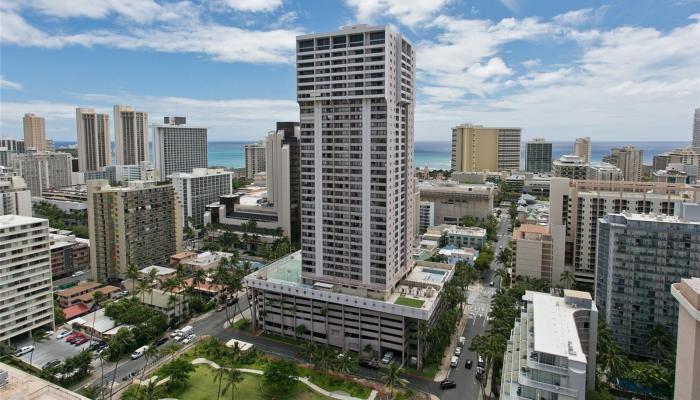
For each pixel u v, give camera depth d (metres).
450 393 145.50
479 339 150.38
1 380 80.81
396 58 169.38
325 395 143.00
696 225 154.75
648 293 162.12
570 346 101.94
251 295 193.25
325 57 169.88
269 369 144.50
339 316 175.50
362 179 171.25
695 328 85.06
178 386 144.25
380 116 165.62
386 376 140.38
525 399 101.56
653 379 137.12
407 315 160.62
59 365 150.50
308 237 185.00
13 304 168.38
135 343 171.12
